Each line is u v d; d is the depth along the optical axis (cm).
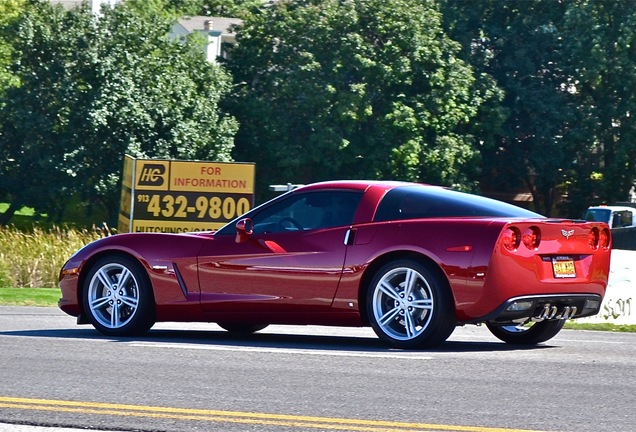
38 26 6425
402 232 1123
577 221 1157
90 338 1216
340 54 6719
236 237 1209
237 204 2995
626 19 7062
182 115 6544
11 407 736
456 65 6794
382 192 1172
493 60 7381
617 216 5244
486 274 1078
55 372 909
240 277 1197
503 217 1131
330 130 6444
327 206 1187
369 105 6494
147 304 1237
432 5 7019
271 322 1196
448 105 6656
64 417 700
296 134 6856
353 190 1181
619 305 1859
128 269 1246
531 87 7231
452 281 1090
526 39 7369
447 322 1099
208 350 1073
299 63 6688
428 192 1172
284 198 1212
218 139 6581
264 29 7044
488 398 791
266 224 1209
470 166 6869
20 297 2130
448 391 822
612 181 7256
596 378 902
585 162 7494
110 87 6353
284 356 1026
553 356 1064
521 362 1003
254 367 948
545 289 1112
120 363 969
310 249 1167
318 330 1421
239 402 764
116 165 6344
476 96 6850
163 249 1235
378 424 686
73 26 6462
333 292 1152
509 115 6938
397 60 6650
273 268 1182
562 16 7456
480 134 6994
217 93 6756
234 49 7244
